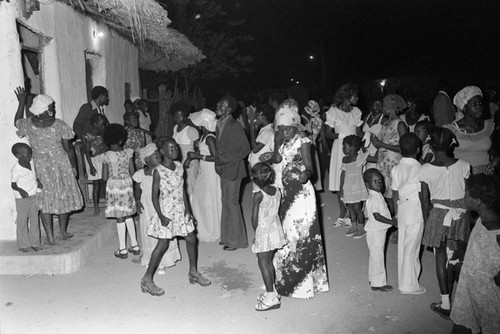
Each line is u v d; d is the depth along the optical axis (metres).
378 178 5.50
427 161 6.51
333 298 5.36
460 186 4.75
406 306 5.10
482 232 3.84
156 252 5.55
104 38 10.84
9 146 6.69
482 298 3.83
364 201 7.81
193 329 4.75
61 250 6.38
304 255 5.32
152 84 21.94
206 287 5.77
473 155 5.76
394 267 6.21
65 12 8.78
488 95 10.55
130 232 6.91
